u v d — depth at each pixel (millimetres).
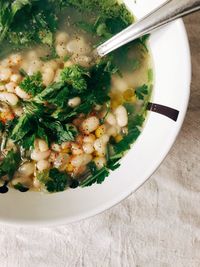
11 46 215
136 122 211
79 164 208
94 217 224
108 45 211
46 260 221
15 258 221
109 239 223
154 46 208
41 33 215
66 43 215
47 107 206
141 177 193
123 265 222
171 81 200
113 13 214
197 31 227
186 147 226
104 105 212
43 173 208
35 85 206
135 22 207
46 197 206
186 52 193
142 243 224
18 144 209
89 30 216
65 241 223
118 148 210
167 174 227
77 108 208
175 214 225
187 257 223
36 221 192
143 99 211
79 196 204
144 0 207
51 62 212
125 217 224
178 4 190
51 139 209
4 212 196
